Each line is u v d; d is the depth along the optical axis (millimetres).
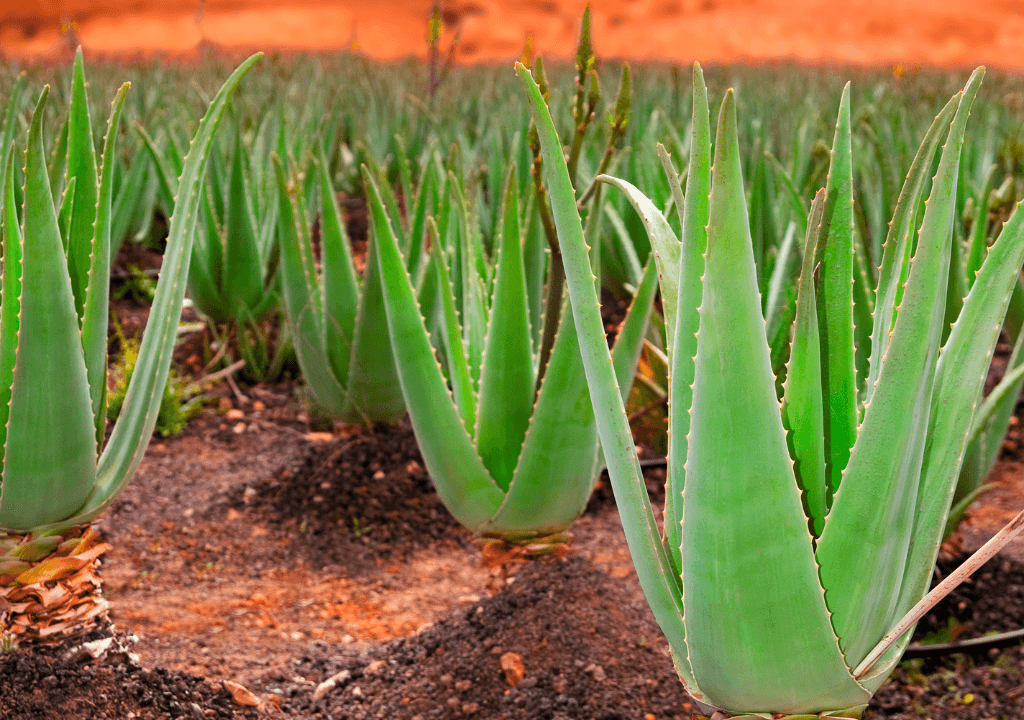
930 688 2281
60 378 1979
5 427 2014
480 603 2484
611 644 2340
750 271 1646
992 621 2398
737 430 1673
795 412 1773
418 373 2260
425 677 2311
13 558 2080
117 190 4410
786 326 2012
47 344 1960
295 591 2621
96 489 2104
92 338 2076
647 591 1831
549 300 2301
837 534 1734
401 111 6168
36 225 1917
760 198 2678
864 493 1719
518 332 2281
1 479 2035
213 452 3312
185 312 4469
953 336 1804
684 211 1735
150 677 2162
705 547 1709
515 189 2223
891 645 1779
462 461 2305
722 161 1627
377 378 3115
